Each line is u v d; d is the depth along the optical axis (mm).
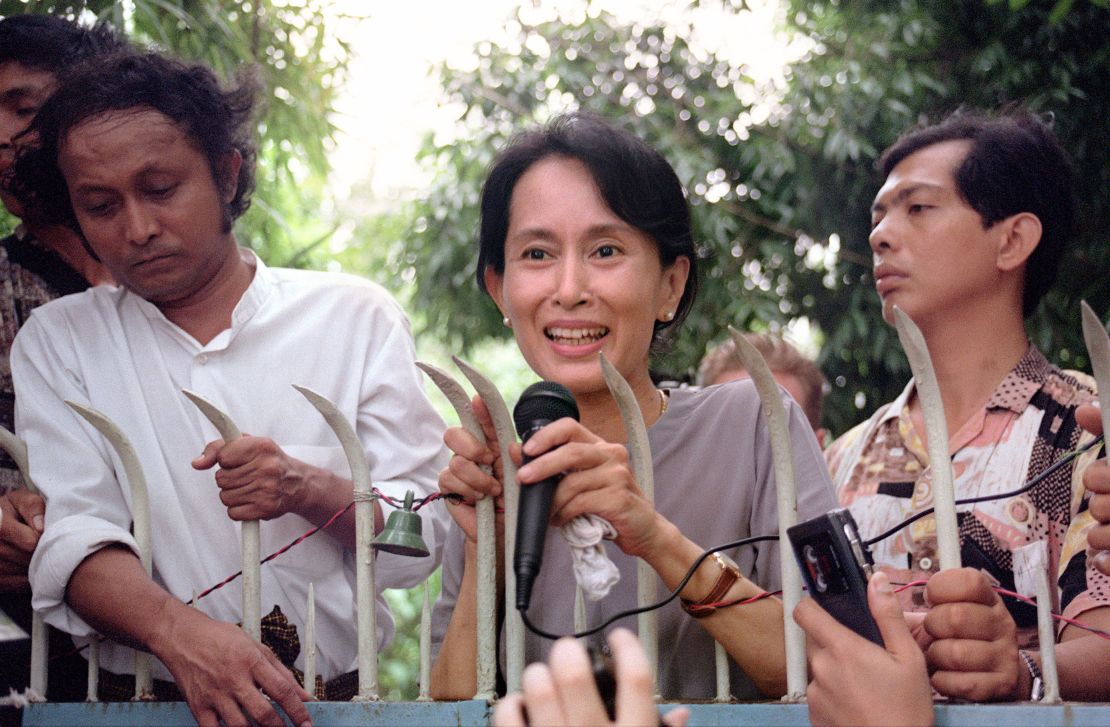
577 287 2361
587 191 2387
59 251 3262
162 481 2736
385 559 2820
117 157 2629
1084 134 5305
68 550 2438
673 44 6609
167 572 2721
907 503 2984
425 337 7031
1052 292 5336
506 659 2281
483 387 2105
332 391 2873
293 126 4969
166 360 2828
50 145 2770
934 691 2111
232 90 2963
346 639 2818
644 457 2131
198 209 2715
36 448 2738
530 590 1870
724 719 2035
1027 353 3016
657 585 2379
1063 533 2742
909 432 3078
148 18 4383
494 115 6672
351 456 2320
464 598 2346
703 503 2424
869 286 6059
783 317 6312
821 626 1888
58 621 2500
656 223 2420
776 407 2094
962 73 5617
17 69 3234
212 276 2848
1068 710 1837
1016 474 2834
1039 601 1963
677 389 2570
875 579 1874
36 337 2871
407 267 7047
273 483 2449
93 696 2510
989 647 1973
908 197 3066
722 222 6176
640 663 1202
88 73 2727
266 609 2711
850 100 5871
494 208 2498
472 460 2191
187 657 2285
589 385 2381
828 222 6109
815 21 6262
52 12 4047
